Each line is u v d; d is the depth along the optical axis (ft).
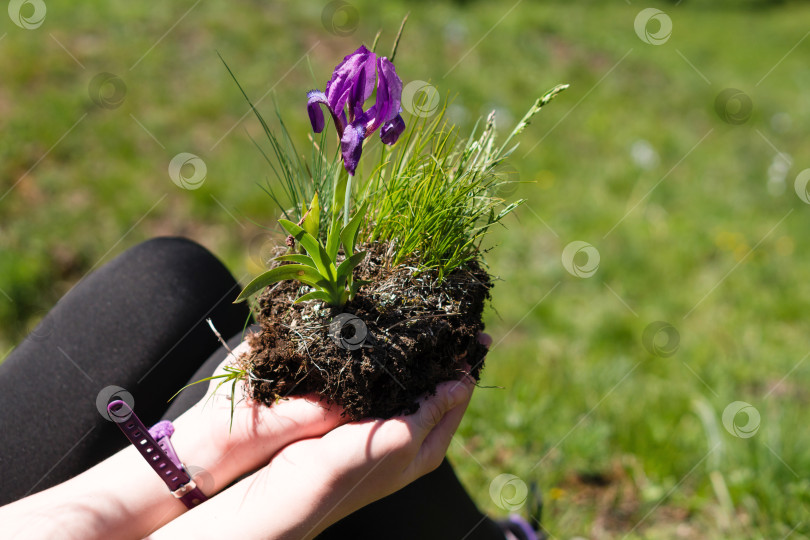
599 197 14.35
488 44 21.53
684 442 7.87
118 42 16.79
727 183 15.83
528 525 5.88
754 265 12.50
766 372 9.58
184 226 11.92
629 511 7.21
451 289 3.53
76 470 4.25
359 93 3.21
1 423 4.32
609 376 9.04
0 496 4.08
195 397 4.31
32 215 11.41
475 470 7.32
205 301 5.07
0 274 9.91
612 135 17.24
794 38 32.35
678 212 14.26
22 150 12.60
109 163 12.91
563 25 25.57
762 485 6.97
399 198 3.66
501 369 9.08
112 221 11.67
